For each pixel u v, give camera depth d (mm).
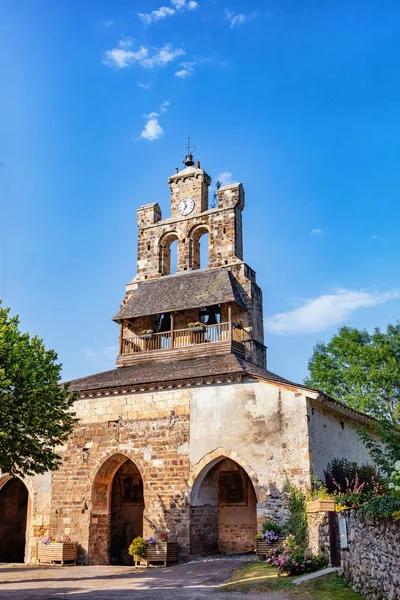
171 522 23781
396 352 43875
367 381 43000
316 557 17188
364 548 12797
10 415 18844
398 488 11734
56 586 18312
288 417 22781
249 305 30625
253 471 22766
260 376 23547
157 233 34656
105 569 23000
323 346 46750
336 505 17078
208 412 24297
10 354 19266
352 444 27531
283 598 14102
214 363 26297
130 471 29641
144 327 32312
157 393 25578
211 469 25406
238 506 26547
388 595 11070
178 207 34562
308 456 22031
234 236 32281
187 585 17594
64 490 26344
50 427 20094
